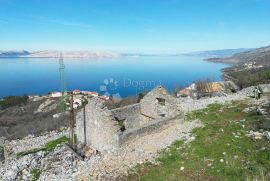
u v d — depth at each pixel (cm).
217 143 2069
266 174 1540
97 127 2391
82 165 2067
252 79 7362
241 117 2723
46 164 2303
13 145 3916
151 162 1906
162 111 2736
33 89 16662
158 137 2341
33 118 7862
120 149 2147
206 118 2814
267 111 2670
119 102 6334
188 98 4325
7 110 9569
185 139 2242
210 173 1669
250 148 1938
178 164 1836
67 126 4659
